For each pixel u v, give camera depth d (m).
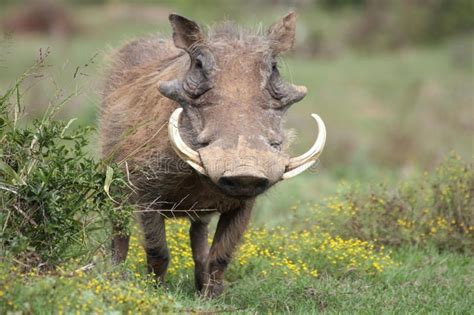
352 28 77.88
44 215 12.25
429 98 47.91
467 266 16.89
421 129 38.25
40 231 12.27
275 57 13.57
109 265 12.38
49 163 12.48
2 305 10.47
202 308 12.62
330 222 18.31
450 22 76.94
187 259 15.95
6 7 83.56
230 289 14.80
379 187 19.78
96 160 15.52
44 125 12.56
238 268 15.80
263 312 13.76
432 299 14.46
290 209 20.52
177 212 14.69
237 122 12.46
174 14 13.32
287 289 14.66
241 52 13.17
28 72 13.28
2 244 11.77
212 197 14.11
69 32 77.00
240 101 12.74
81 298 10.83
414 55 70.88
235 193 11.94
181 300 13.23
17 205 12.23
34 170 12.45
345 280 15.61
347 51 74.12
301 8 82.00
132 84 15.55
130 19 82.75
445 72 62.00
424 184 19.89
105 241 12.81
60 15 79.12
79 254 12.38
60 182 12.37
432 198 18.89
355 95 53.31
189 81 13.08
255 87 12.95
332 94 53.28
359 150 33.28
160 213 13.89
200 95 12.98
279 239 17.06
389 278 15.83
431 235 18.17
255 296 14.47
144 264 15.35
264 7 76.44
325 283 15.21
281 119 13.19
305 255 16.44
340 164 32.62
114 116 15.20
